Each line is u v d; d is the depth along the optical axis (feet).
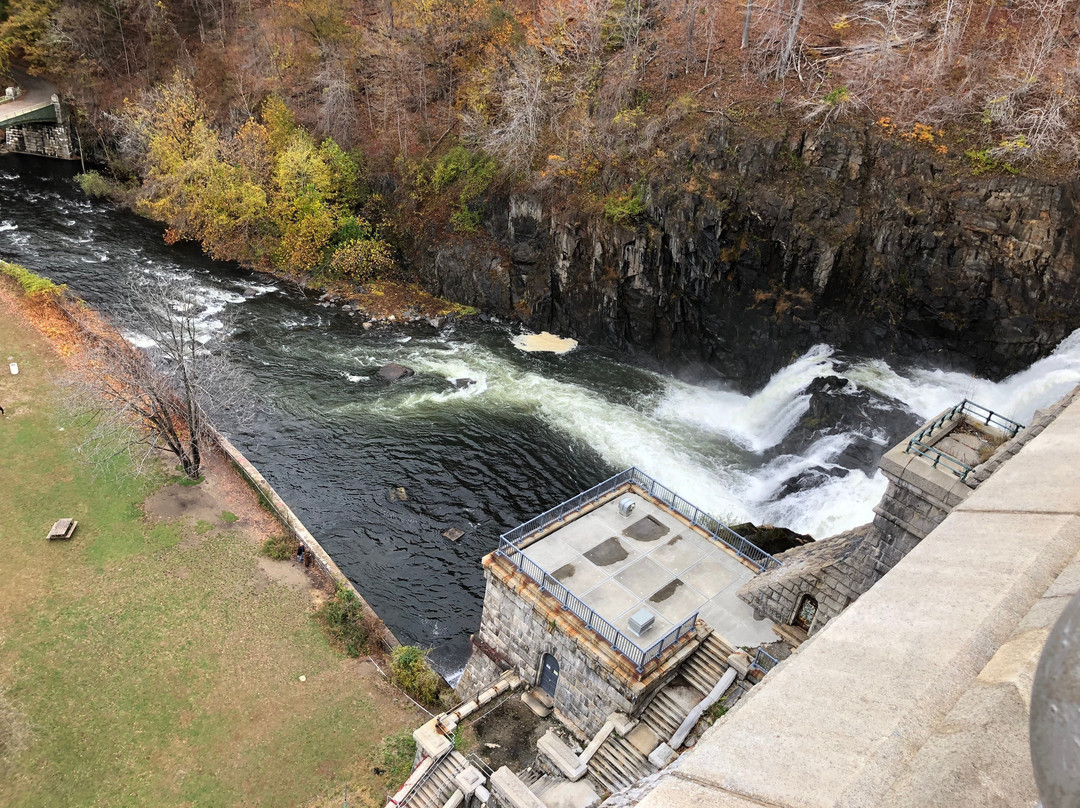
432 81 231.91
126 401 130.93
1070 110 147.02
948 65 162.20
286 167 218.79
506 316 206.39
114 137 273.33
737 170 166.61
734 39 191.93
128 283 207.82
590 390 175.63
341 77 235.40
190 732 93.86
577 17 206.28
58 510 127.13
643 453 153.99
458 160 213.25
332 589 117.19
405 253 224.12
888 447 136.87
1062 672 9.27
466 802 77.97
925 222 150.41
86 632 105.91
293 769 90.48
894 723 16.29
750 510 139.33
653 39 194.49
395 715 98.17
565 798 72.23
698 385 180.75
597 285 187.01
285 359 180.96
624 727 74.18
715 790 15.74
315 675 102.78
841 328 161.68
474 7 222.89
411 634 114.42
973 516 25.81
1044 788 9.05
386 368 177.47
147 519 127.65
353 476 144.05
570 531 89.66
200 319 194.59
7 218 242.58
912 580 22.21
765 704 17.95
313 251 221.25
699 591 82.28
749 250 164.96
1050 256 139.44
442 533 132.67
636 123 183.73
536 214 194.80
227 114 257.96
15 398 153.69
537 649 84.23
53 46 270.67
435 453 151.43
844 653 19.36
